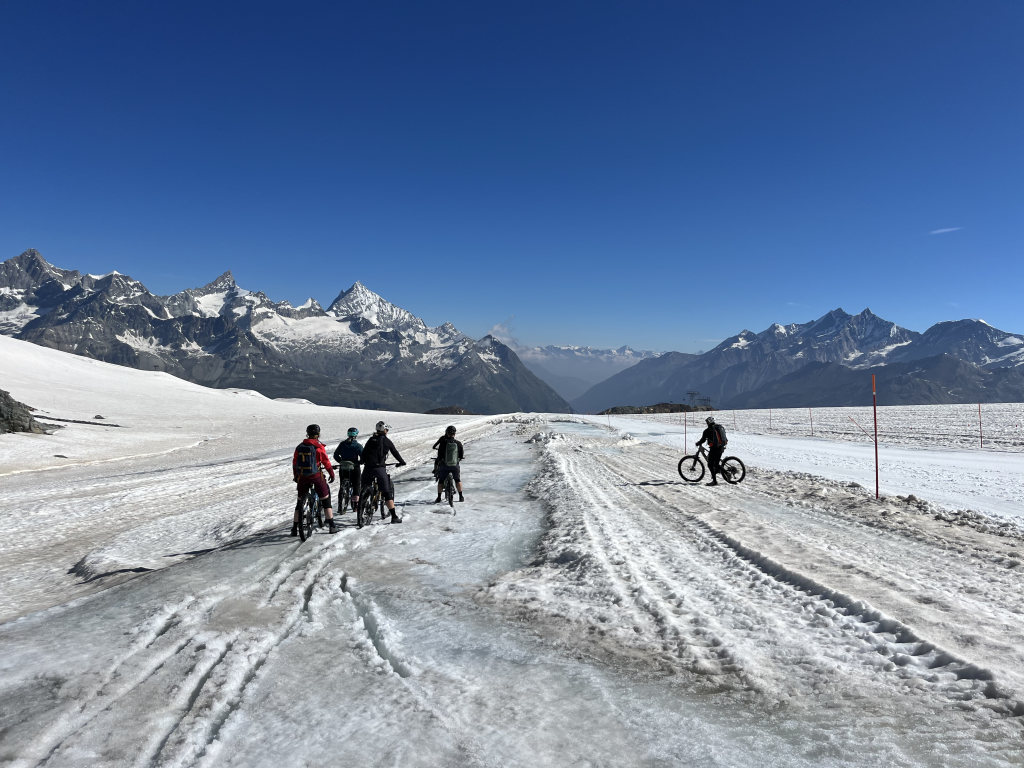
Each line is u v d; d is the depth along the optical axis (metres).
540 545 8.02
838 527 8.80
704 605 5.34
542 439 29.94
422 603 5.61
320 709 3.50
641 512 10.44
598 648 4.43
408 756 2.98
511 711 3.47
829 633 4.62
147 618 5.15
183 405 77.81
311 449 8.91
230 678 3.91
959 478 15.31
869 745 3.03
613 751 3.02
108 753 3.02
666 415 81.75
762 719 3.34
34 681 3.92
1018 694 3.45
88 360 108.50
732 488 13.48
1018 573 6.21
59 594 6.70
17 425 36.47
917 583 5.81
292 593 5.95
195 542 9.23
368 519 9.78
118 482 17.98
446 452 11.84
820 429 40.72
